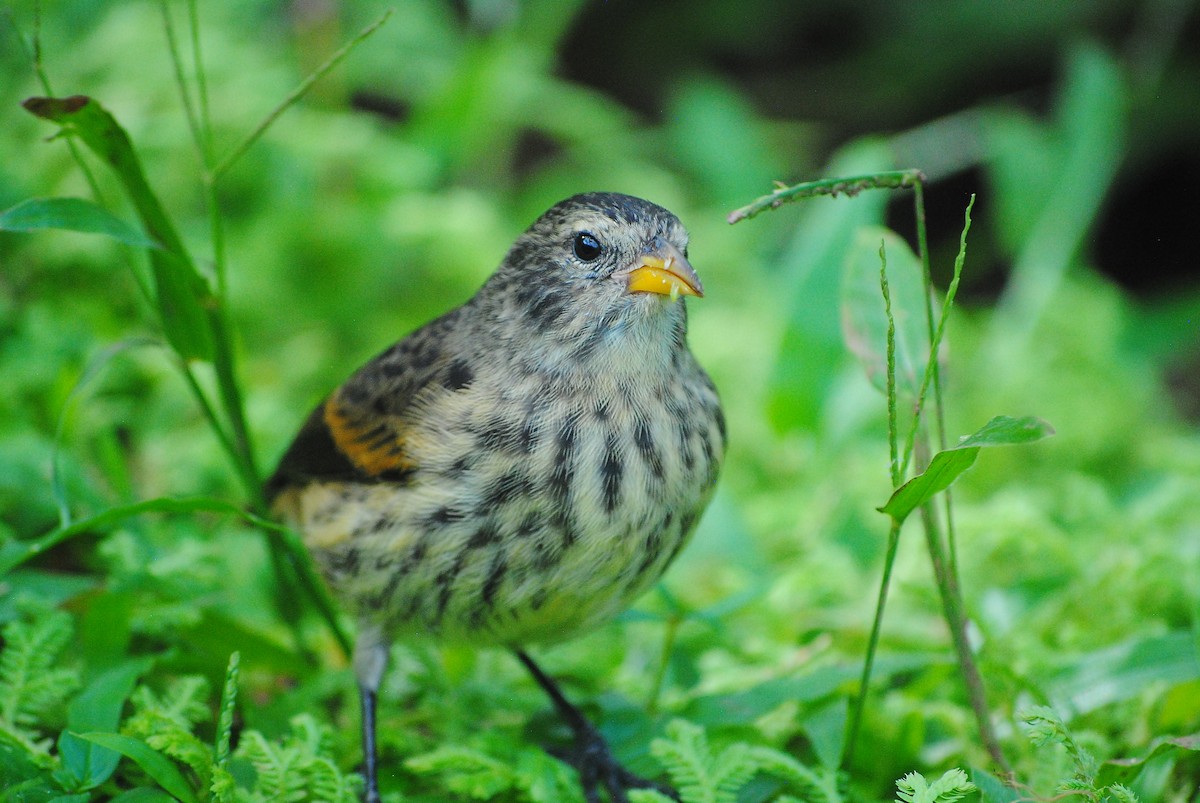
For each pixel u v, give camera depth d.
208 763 5.78
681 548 6.99
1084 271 16.27
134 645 7.62
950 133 17.41
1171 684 7.08
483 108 14.11
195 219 13.24
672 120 19.47
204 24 13.91
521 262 7.05
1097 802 5.55
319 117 13.84
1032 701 7.10
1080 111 13.87
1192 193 17.95
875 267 6.56
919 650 8.26
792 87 19.30
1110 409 12.69
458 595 6.78
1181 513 10.12
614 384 6.71
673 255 6.74
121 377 10.90
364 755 6.98
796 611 9.23
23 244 11.54
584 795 7.14
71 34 13.41
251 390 11.68
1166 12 16.98
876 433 12.52
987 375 13.23
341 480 7.21
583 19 19.73
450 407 6.77
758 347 13.28
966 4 18.28
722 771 6.02
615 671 8.70
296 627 8.10
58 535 6.14
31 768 5.99
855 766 7.07
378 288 13.44
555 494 6.56
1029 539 8.90
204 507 6.25
